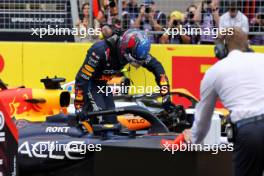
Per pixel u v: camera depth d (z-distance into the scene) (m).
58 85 18.50
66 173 16.02
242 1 32.59
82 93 19.73
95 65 19.55
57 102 18.08
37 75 33.16
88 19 33.16
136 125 21.33
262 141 13.38
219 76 13.72
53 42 33.44
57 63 33.00
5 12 33.84
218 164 14.47
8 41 34.28
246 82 13.72
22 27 33.91
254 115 13.52
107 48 19.48
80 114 16.88
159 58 32.72
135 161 14.34
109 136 16.36
